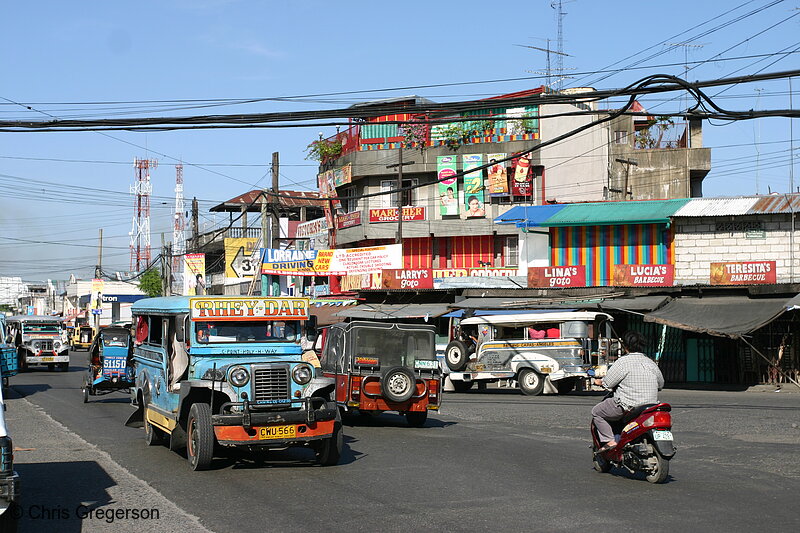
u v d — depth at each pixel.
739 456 11.80
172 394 11.90
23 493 9.43
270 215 59.97
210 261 64.44
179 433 11.85
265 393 10.84
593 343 25.78
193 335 11.91
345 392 16.09
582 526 7.55
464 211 41.06
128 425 14.67
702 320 26.67
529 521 7.76
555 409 19.83
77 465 11.45
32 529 7.70
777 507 8.34
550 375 25.30
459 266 41.66
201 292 50.44
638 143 46.66
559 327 25.66
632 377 9.84
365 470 10.79
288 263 38.00
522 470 10.69
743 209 31.77
